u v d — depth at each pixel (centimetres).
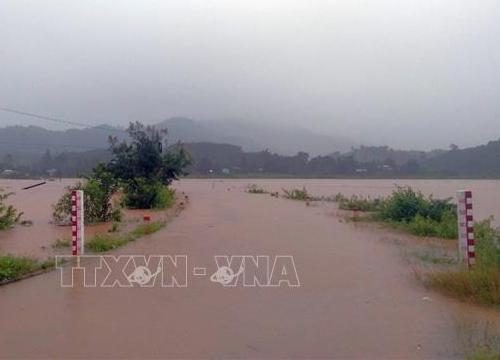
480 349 707
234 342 757
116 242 1589
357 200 3341
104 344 748
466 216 1184
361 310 909
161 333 793
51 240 1791
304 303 953
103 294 1019
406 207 2311
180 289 1055
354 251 1508
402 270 1231
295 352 721
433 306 927
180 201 3775
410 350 723
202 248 1549
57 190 5734
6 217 2158
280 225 2208
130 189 3169
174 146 4191
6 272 1128
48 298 991
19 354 712
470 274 1015
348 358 701
